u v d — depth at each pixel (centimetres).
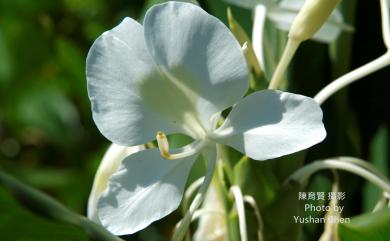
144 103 43
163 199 43
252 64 46
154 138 44
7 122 102
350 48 56
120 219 43
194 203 44
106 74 43
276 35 54
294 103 42
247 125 43
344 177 57
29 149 104
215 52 43
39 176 87
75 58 95
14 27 96
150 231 76
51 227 41
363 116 60
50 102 99
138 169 43
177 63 43
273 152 42
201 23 42
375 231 42
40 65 97
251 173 46
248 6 53
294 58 56
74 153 97
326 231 48
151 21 43
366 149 61
